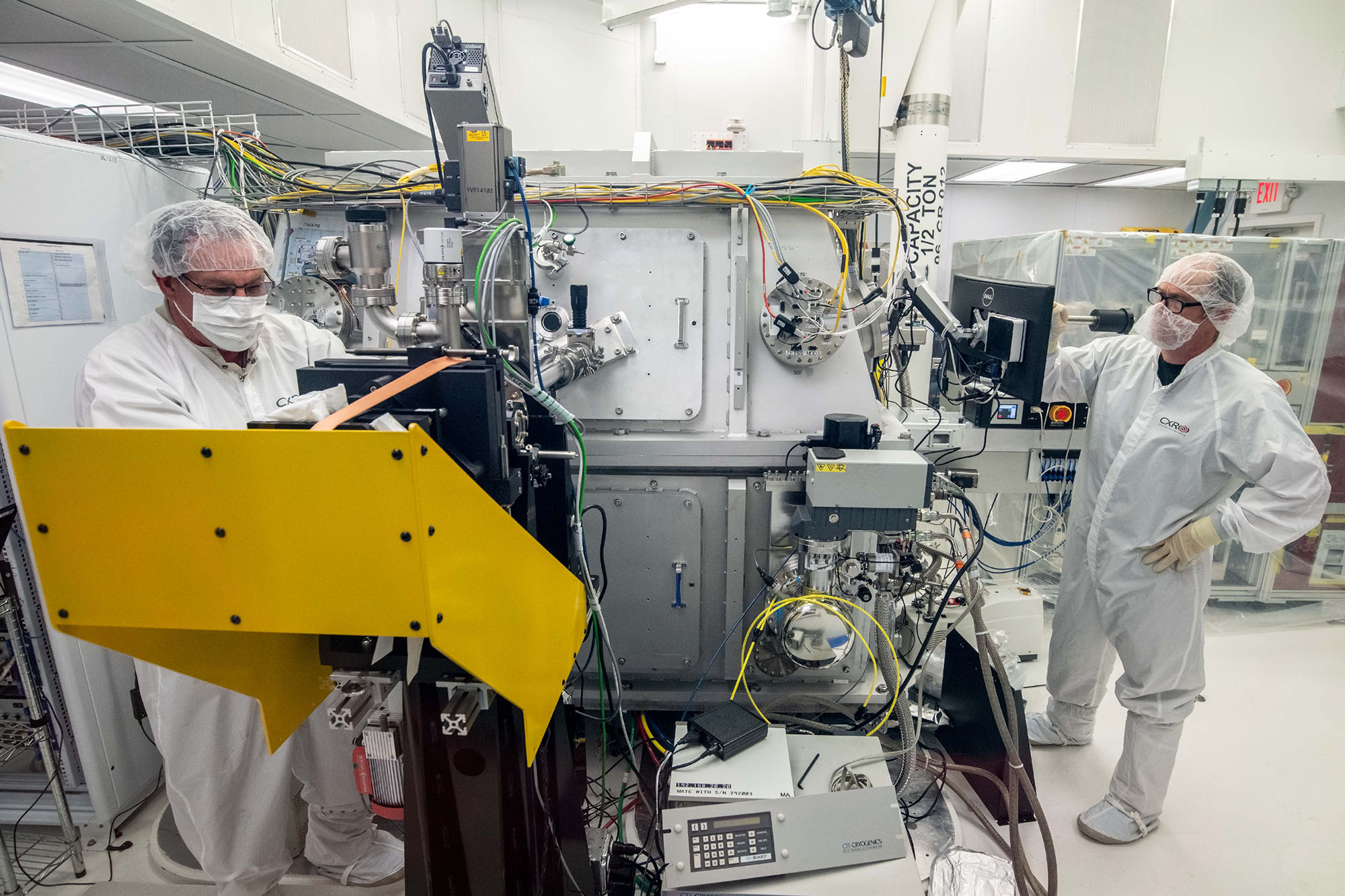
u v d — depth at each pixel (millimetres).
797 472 1653
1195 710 2201
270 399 1418
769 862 1207
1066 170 3789
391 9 2652
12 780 1705
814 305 1635
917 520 1600
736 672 1817
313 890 1484
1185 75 3410
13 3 1475
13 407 1484
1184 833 1711
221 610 699
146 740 1784
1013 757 1419
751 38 3676
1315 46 3396
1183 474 1561
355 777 1347
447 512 683
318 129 2834
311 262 1912
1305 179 3375
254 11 1854
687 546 1734
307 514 654
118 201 1692
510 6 3299
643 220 1743
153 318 1306
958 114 3393
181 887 1516
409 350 917
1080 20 3348
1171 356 1630
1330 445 2744
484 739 1018
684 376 1720
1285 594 2873
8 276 1456
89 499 678
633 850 1510
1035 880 1462
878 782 1372
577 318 1599
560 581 999
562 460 1178
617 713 1594
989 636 1468
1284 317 2641
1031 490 2637
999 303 1630
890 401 2529
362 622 679
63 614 721
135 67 1953
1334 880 1577
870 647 1601
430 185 1636
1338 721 2143
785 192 1674
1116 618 1667
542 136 3488
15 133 1458
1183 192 4301
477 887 1090
